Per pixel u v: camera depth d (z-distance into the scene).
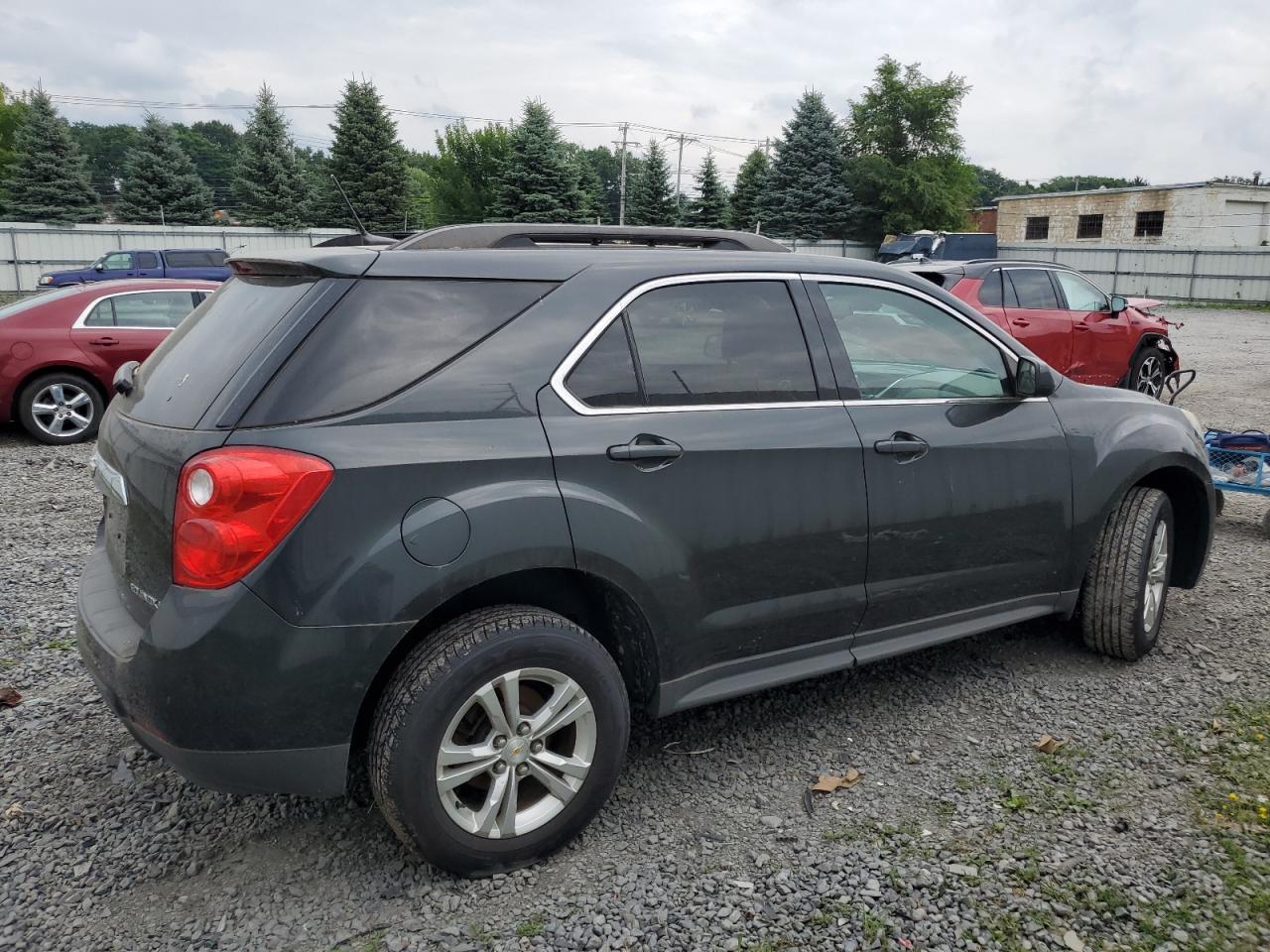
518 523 2.62
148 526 2.53
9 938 2.50
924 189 53.44
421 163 86.31
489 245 3.12
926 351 3.68
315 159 58.66
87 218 50.44
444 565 2.53
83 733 3.59
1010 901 2.65
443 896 2.67
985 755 3.47
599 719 2.81
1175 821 3.04
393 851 2.88
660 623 2.96
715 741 3.58
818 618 3.32
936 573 3.59
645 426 2.90
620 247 3.18
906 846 2.91
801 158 56.19
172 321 9.77
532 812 2.79
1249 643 4.51
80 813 3.07
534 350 2.79
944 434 3.57
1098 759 3.44
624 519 2.81
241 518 2.36
